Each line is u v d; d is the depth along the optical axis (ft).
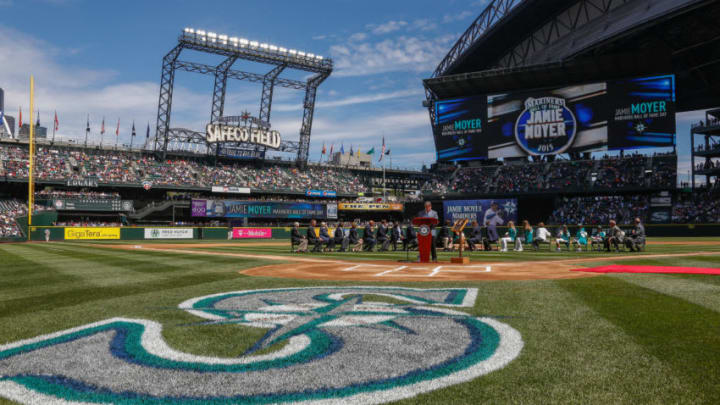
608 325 15.55
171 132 199.21
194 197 197.47
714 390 9.74
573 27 165.07
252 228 176.04
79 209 165.17
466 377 10.72
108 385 10.51
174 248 86.79
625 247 75.97
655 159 158.40
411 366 11.57
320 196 215.92
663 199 156.04
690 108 191.21
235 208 183.73
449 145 176.86
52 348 13.43
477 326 15.65
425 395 9.71
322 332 15.05
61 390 10.22
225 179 203.21
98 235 155.12
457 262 44.01
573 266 39.27
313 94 228.02
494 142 169.68
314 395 9.78
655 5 130.31
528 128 164.45
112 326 16.12
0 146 174.09
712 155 191.62
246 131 209.67
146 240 155.94
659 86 147.43
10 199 170.40
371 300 21.22
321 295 22.88
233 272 35.45
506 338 14.01
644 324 15.61
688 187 153.38
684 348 12.71
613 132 152.97
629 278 28.68
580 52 150.30
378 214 213.87
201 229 168.86
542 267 38.50
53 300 21.86
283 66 210.18
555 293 22.85
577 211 165.89
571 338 13.91
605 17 151.02
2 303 21.11
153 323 16.56
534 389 9.95
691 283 26.04
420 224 45.55
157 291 24.68
